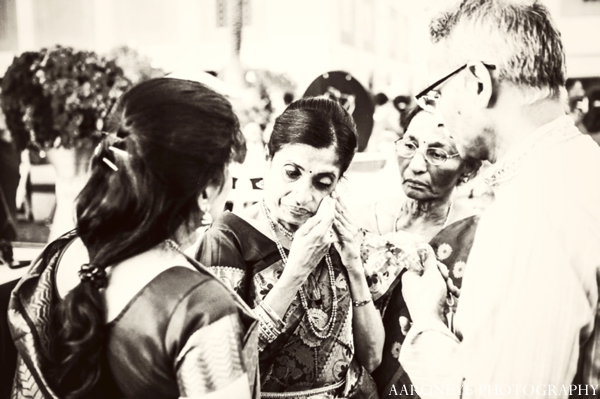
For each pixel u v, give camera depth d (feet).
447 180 5.14
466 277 5.19
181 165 3.75
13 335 3.94
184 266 3.74
